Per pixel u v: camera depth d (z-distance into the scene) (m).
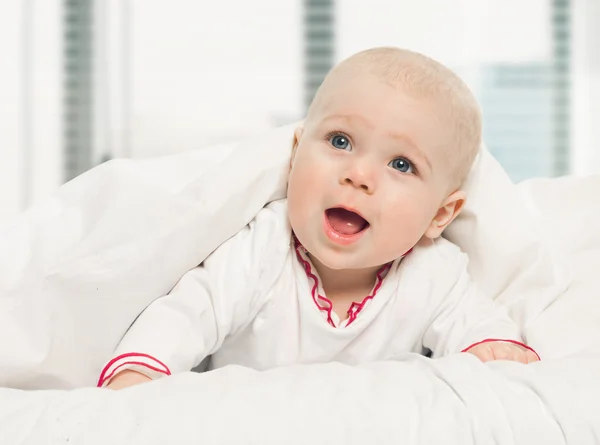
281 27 3.18
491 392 0.56
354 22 3.20
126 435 0.51
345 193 0.82
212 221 0.85
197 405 0.53
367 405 0.54
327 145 0.84
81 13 3.16
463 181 0.96
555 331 0.87
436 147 0.85
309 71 3.19
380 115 0.82
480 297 0.95
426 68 0.87
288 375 0.58
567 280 0.94
